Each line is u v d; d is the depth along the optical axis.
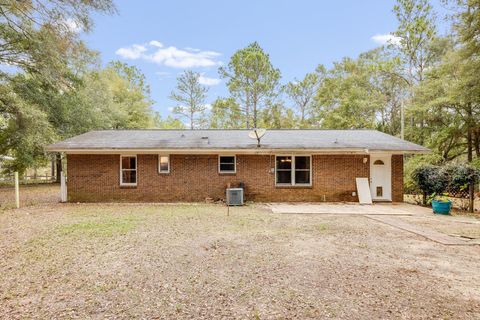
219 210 11.10
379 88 28.34
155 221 8.87
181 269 4.91
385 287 4.20
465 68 15.23
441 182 11.49
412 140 21.27
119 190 13.48
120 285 4.29
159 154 13.52
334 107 30.91
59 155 23.19
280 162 13.73
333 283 4.34
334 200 13.53
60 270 4.88
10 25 13.66
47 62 14.88
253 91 29.98
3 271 4.85
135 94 33.78
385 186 13.54
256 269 4.91
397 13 24.28
